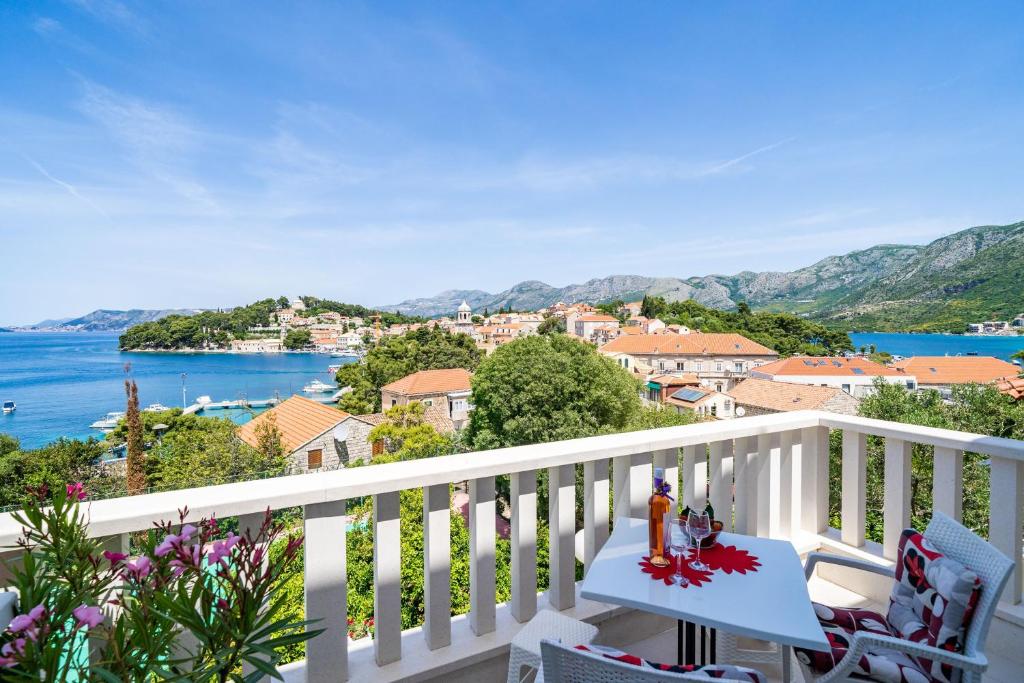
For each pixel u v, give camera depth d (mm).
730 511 2525
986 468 9922
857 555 2617
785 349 86312
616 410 21750
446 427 42062
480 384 23000
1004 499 2109
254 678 1076
